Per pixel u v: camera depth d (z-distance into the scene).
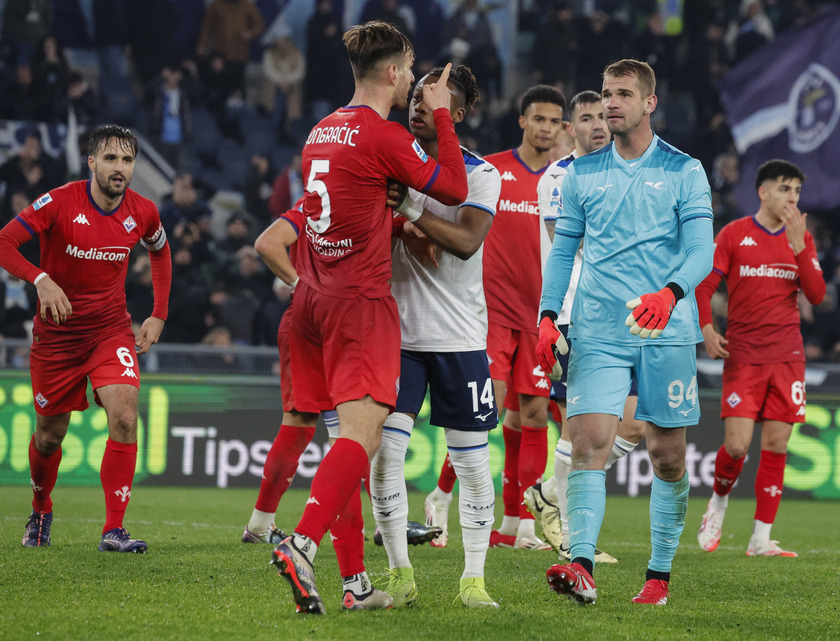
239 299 46.31
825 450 35.28
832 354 49.47
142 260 46.12
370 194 11.93
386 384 11.88
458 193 12.22
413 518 26.03
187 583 13.76
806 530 27.11
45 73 53.38
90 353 17.72
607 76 13.72
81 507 26.41
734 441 21.89
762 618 12.91
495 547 21.09
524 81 61.91
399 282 13.38
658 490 14.05
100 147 17.05
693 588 15.68
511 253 21.22
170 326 45.41
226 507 27.75
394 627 11.11
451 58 59.06
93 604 11.92
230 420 33.69
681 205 13.48
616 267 13.51
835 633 12.05
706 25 60.94
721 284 47.69
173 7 57.12
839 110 55.16
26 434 32.44
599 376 13.38
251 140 57.06
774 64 57.16
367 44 12.30
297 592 11.09
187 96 56.09
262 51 59.16
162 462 33.31
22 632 10.31
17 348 33.12
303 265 12.60
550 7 61.69
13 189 49.72
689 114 59.00
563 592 12.66
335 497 11.30
